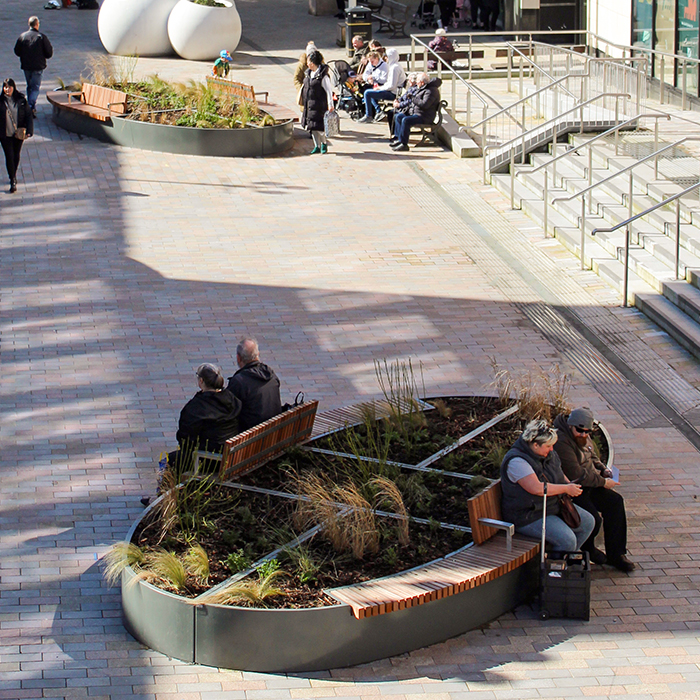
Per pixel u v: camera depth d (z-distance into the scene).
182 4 26.94
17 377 11.11
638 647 7.12
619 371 11.33
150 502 8.60
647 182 15.00
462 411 9.91
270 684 6.70
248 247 15.06
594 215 15.36
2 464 9.39
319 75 19.06
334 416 9.80
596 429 9.60
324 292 13.50
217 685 6.67
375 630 6.90
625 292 12.91
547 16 27.59
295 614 6.72
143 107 20.38
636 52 23.48
